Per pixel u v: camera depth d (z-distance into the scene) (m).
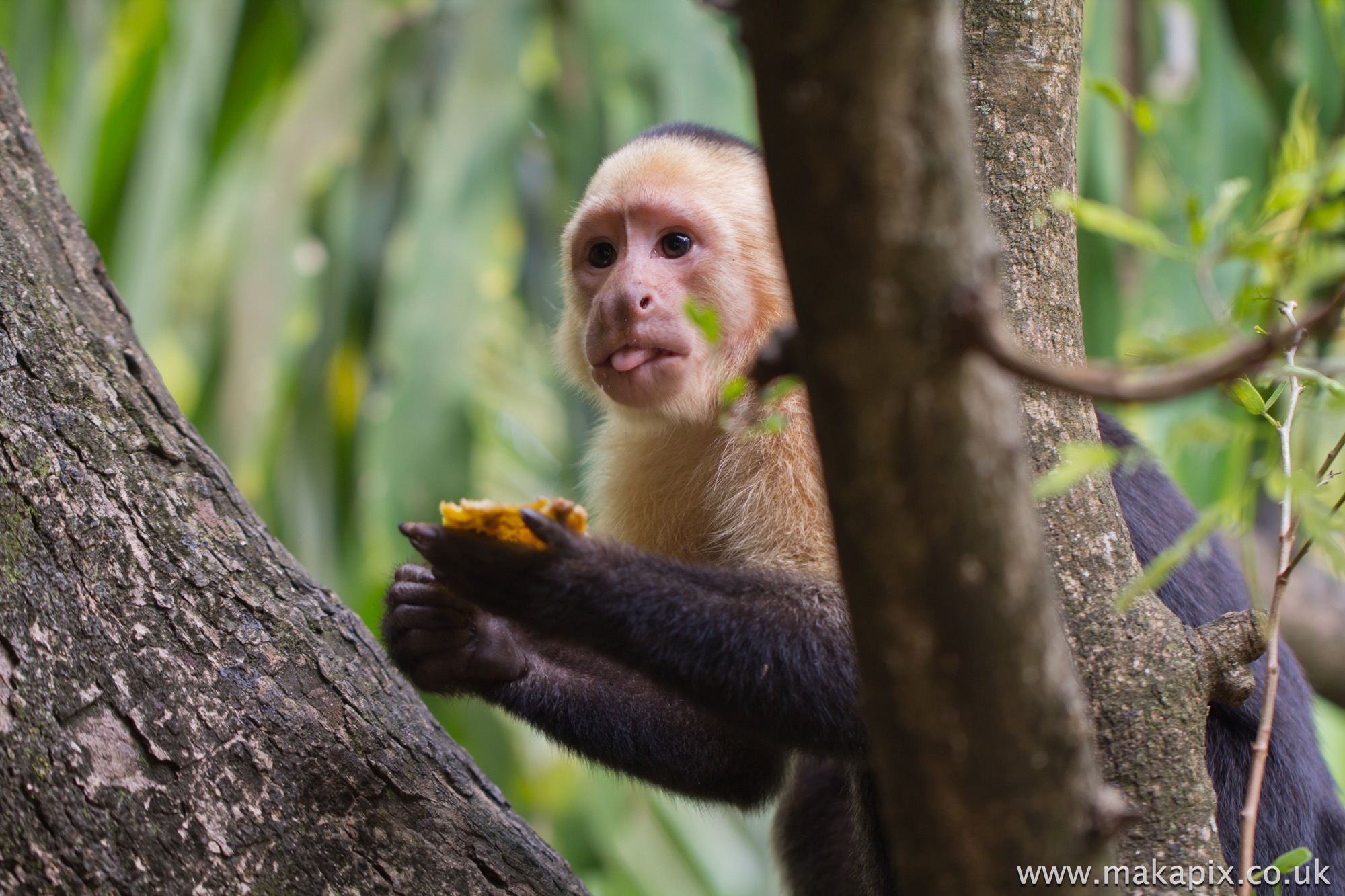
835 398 2.77
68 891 4.16
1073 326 5.16
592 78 14.48
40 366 4.82
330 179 15.26
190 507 4.91
